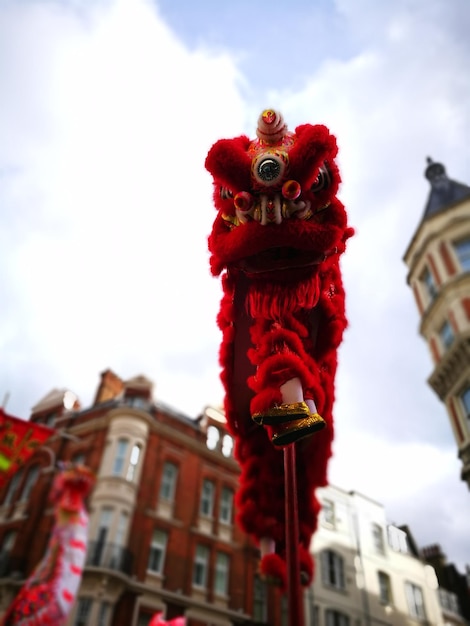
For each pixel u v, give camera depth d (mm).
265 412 1627
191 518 17078
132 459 16453
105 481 15477
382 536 12680
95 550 14117
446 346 14781
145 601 14438
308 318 1920
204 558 16859
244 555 18000
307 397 1747
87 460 16406
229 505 18719
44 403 20141
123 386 18984
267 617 17359
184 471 17750
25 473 17672
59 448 17531
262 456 2252
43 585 4547
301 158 1599
